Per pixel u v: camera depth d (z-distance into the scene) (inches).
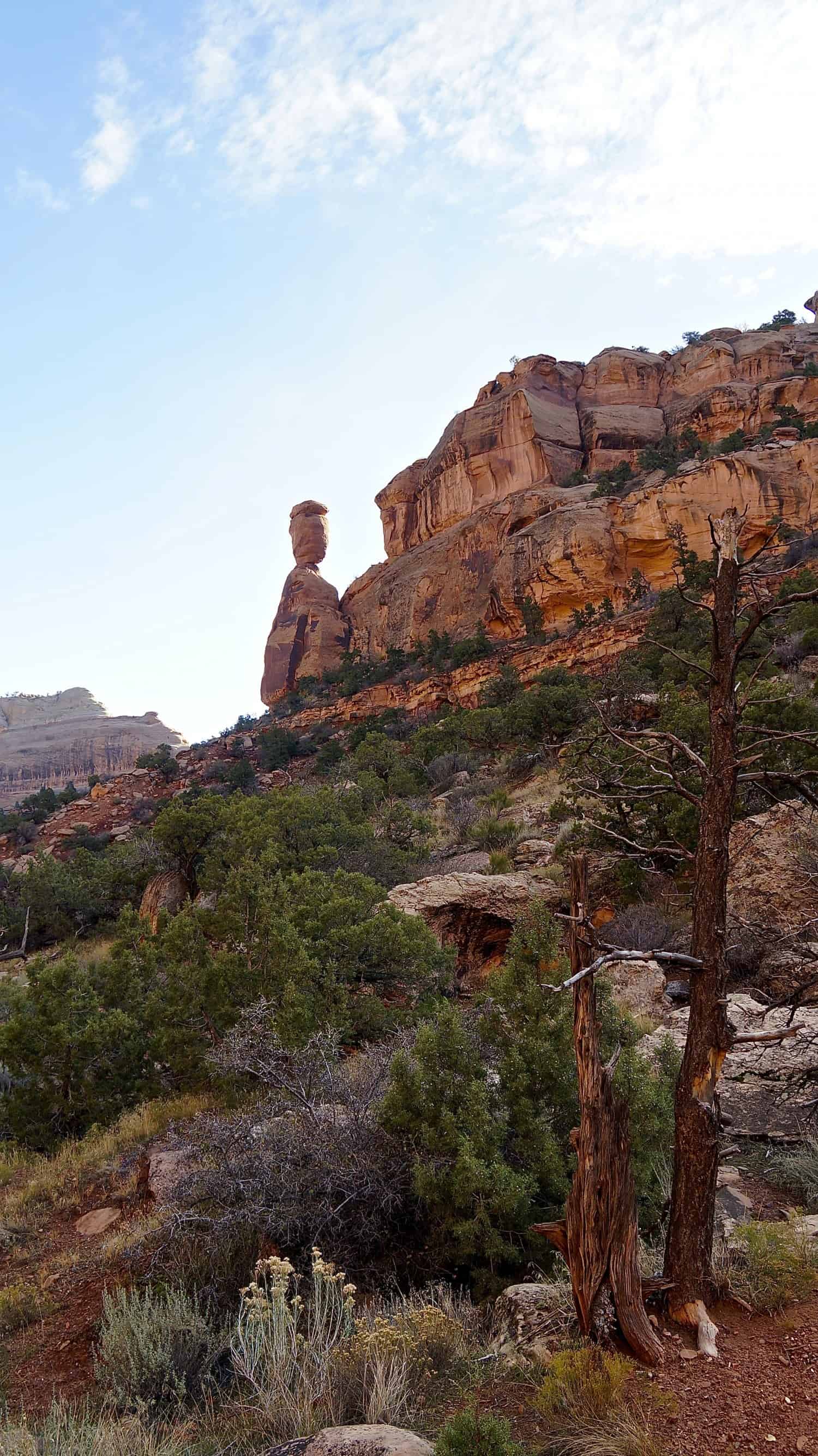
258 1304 202.1
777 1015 363.3
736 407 3432.6
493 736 1578.5
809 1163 255.8
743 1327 160.6
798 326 4143.7
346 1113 272.1
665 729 636.1
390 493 4471.0
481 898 589.0
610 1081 165.3
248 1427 175.5
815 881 419.2
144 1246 271.7
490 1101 256.1
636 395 4040.4
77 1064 440.1
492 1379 168.7
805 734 177.6
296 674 4207.7
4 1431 185.5
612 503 2965.1
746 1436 130.2
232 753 3004.4
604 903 577.9
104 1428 177.8
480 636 2977.4
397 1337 181.0
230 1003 450.3
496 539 3474.4
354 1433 143.9
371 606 4057.6
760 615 181.6
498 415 3927.2
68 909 1226.0
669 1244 166.9
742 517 189.3
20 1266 297.9
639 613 2351.1
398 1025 428.1
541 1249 225.9
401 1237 251.0
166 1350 208.7
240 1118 285.4
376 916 506.3
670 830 548.7
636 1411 140.2
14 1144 439.2
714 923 171.9
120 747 5821.9
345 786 1317.7
